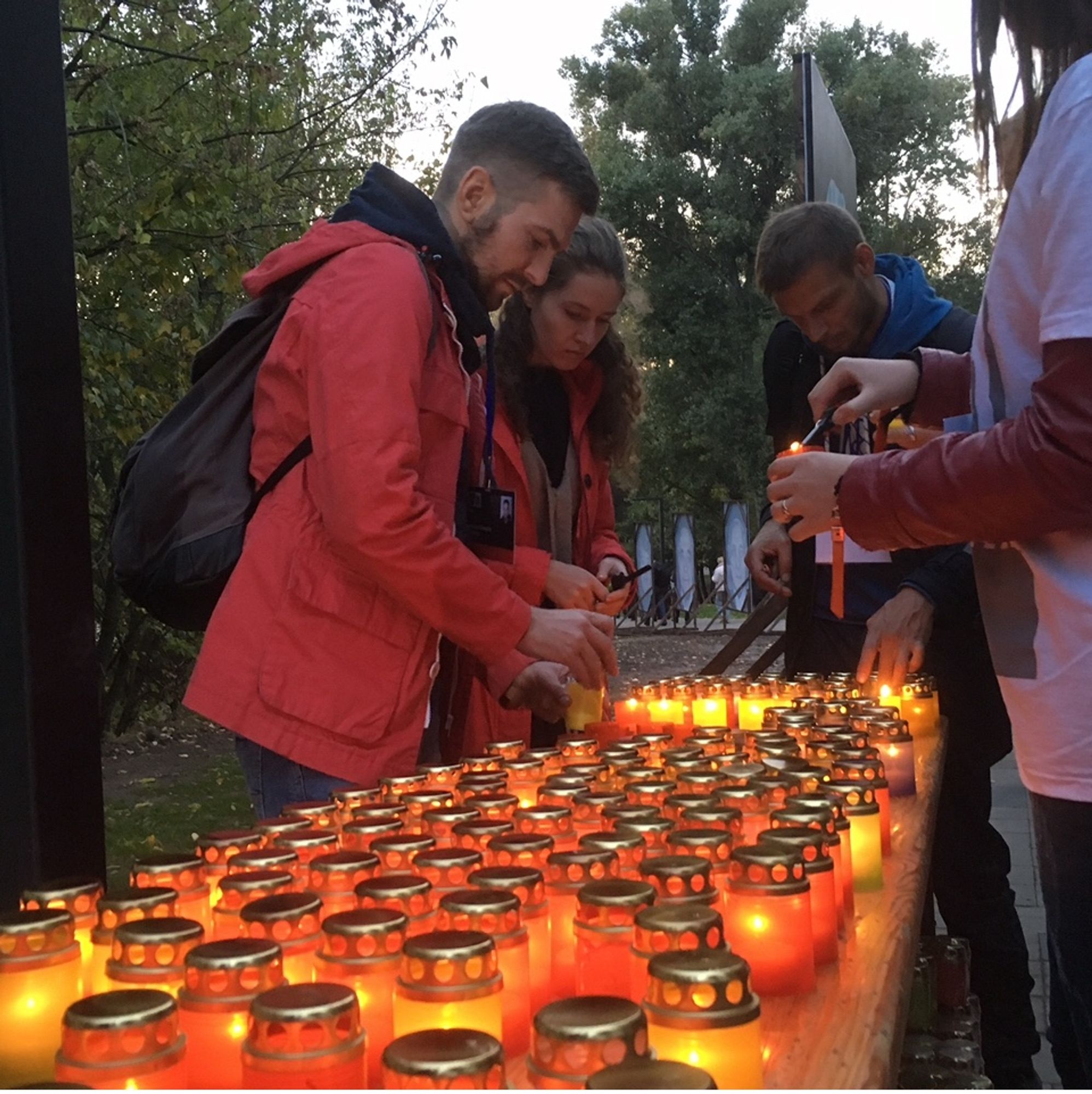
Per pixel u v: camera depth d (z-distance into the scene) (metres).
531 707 1.98
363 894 0.81
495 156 2.05
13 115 1.42
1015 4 1.32
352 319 1.72
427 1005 0.65
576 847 1.04
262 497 1.87
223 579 1.88
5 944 0.73
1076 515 1.17
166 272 7.19
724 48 27.38
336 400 1.68
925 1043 1.89
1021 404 1.28
